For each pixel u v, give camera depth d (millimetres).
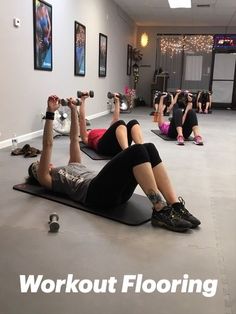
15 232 2025
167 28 12445
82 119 4125
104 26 8492
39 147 4496
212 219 2318
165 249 1875
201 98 10344
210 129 6691
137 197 2588
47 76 5547
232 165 3834
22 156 3932
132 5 9531
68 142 4879
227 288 1548
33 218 2217
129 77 11906
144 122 7500
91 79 7789
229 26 12039
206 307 1417
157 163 2170
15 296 1458
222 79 12383
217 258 1806
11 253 1792
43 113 5445
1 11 4191
